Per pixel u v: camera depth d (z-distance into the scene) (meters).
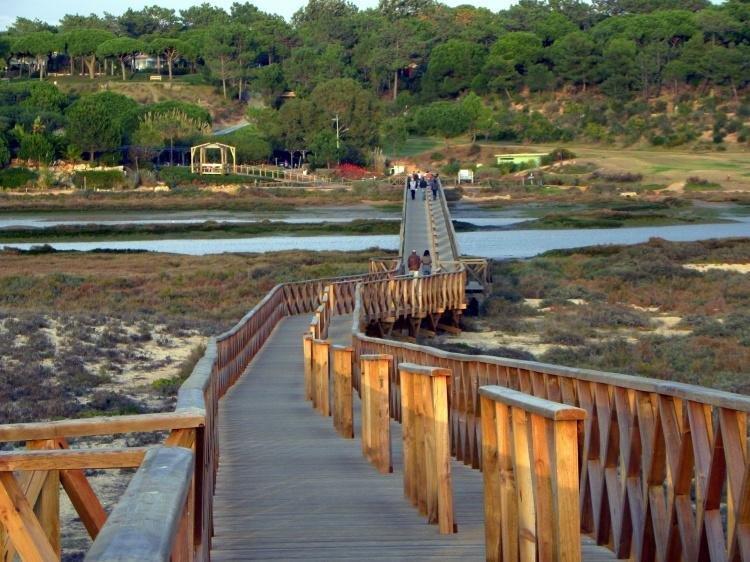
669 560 6.34
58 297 46.25
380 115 149.62
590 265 59.72
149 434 16.56
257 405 17.98
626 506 7.01
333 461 12.10
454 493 9.98
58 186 124.69
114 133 132.62
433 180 65.56
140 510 2.59
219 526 8.75
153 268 60.66
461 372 12.27
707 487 5.78
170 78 193.38
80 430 4.49
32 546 3.62
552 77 178.38
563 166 139.62
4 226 97.56
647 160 142.62
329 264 60.94
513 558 6.41
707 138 156.25
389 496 9.97
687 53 172.38
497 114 170.00
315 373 17.45
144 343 29.20
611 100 171.62
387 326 35.44
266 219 105.06
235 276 53.69
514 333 38.62
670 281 52.00
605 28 196.38
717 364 29.27
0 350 25.05
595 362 30.25
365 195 121.56
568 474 5.33
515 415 6.06
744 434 5.56
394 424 15.74
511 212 109.50
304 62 183.50
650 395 6.65
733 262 64.12
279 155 151.12
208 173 131.12
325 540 8.17
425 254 39.62
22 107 147.50
